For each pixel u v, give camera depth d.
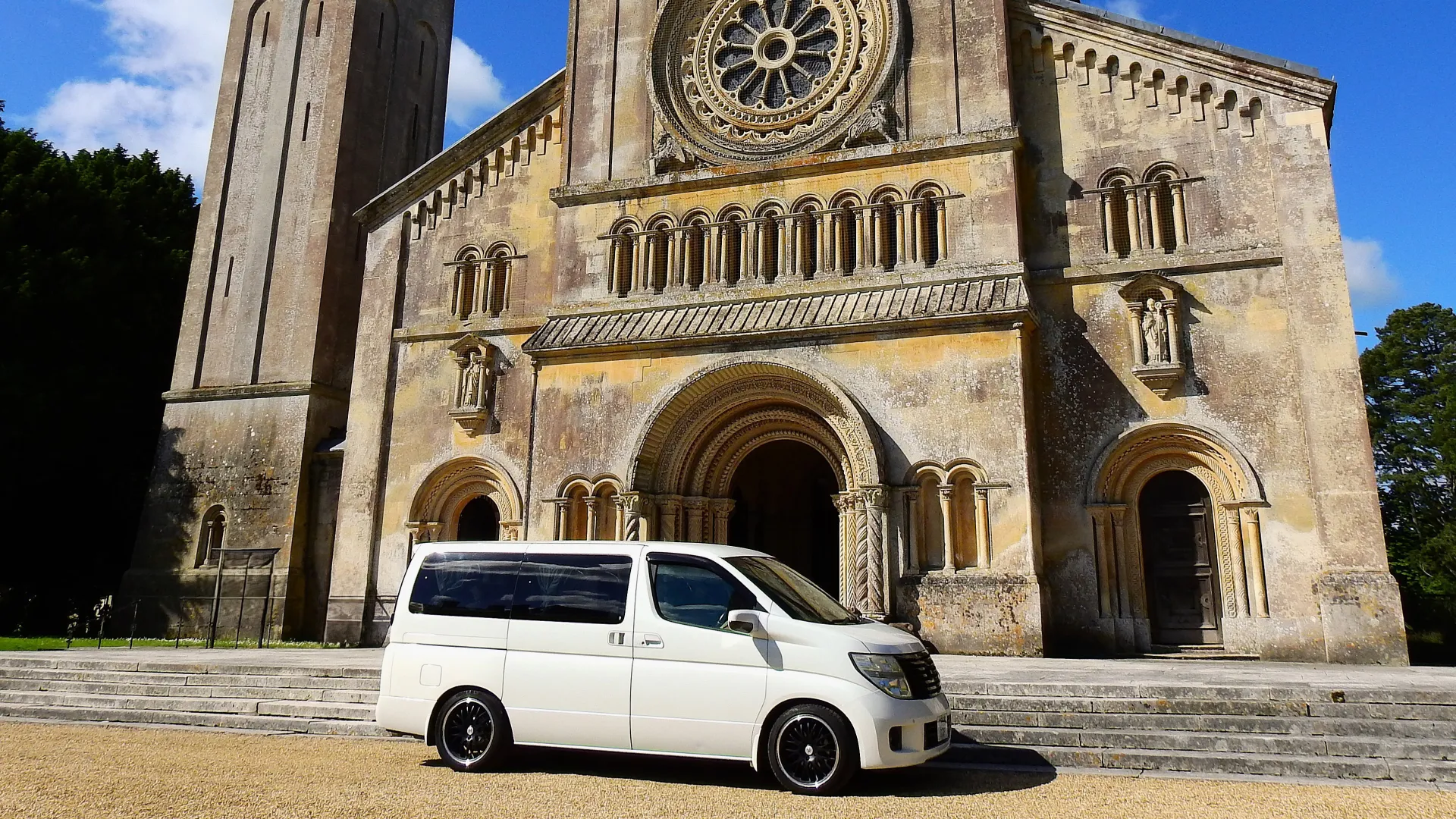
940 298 22.91
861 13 26.19
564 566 11.94
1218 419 21.58
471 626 11.94
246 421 31.47
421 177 30.12
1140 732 12.26
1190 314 22.28
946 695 13.75
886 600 21.56
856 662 10.32
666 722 10.84
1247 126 22.70
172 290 40.03
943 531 21.78
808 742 10.35
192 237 43.56
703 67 27.56
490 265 28.88
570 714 11.22
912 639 11.16
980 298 22.45
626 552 11.76
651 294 26.17
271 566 29.61
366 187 34.47
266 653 22.61
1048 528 22.33
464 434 27.72
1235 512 21.22
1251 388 21.47
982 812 9.23
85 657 19.22
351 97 34.28
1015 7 25.16
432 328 28.73
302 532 29.98
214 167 35.03
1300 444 20.92
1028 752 12.17
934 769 11.70
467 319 28.62
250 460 31.02
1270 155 22.27
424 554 12.64
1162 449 22.06
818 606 11.49
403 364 28.89
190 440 32.03
